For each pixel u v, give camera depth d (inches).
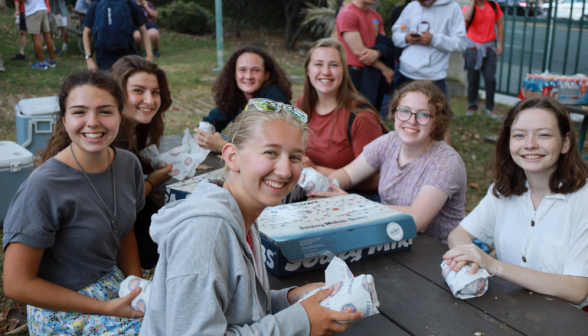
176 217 47.9
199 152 113.3
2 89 295.1
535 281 67.0
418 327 57.9
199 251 44.9
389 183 106.3
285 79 148.5
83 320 67.3
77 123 67.4
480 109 326.0
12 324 105.5
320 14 487.5
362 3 191.5
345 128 125.9
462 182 100.0
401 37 228.8
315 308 51.3
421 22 221.0
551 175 75.4
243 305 48.1
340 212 80.5
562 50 303.3
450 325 58.3
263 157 48.6
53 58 370.3
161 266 48.1
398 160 106.8
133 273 83.5
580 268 70.1
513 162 79.7
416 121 98.0
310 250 68.3
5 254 63.9
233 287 47.5
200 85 359.6
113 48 230.5
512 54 346.0
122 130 100.6
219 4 382.3
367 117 125.5
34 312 68.5
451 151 100.3
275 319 49.0
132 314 66.8
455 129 274.5
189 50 504.1
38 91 297.9
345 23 189.9
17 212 63.4
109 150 76.4
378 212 80.7
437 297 64.9
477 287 64.2
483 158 231.9
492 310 61.7
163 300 47.3
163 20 593.9
